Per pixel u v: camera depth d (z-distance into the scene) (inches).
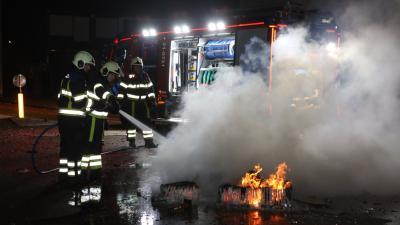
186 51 403.2
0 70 976.3
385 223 195.3
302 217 204.2
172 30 406.3
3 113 654.5
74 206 218.5
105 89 261.9
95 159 265.7
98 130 263.6
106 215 206.7
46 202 224.5
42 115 649.6
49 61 1048.8
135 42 445.1
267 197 217.5
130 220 199.9
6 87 1204.5
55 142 409.1
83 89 254.2
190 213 210.2
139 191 247.1
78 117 255.1
